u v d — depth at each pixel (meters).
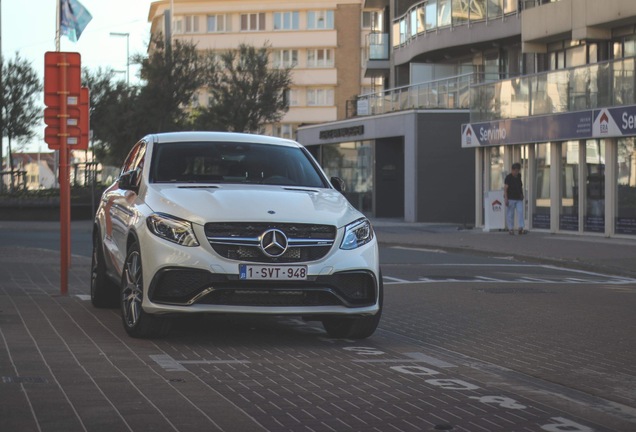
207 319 11.42
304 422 6.35
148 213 9.59
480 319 12.14
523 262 23.55
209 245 9.19
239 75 56.06
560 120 32.03
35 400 6.74
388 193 48.62
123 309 9.89
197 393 7.13
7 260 20.38
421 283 16.92
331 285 9.39
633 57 29.02
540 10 38.19
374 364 8.64
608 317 12.52
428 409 6.82
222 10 108.56
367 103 49.91
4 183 46.09
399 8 56.47
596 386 8.02
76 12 37.47
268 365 8.43
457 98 44.06
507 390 7.61
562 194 32.53
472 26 45.00
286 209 9.48
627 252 24.73
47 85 13.91
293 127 108.62
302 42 107.56
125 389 7.19
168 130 50.31
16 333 9.84
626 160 29.61
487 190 36.41
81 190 45.59
